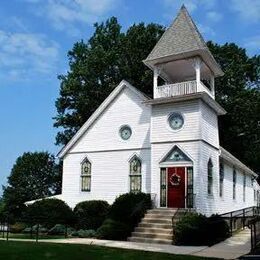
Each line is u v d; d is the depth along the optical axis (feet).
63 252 50.83
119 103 101.45
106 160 100.63
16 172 155.74
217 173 95.20
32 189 153.79
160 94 91.50
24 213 99.60
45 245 56.29
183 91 89.20
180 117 88.69
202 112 87.97
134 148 96.99
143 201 85.10
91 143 103.81
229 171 112.06
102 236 79.66
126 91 100.89
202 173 85.25
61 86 157.07
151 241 75.82
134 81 150.00
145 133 96.07
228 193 108.78
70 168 105.91
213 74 99.14
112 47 155.84
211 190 90.94
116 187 97.86
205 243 70.38
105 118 102.94
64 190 105.40
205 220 73.26
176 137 88.12
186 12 94.84
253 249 61.26
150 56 92.89
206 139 89.10
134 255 51.60
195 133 86.12
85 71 149.89
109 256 50.11
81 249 53.93
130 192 90.48
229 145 175.42
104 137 102.06
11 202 147.43
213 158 93.15
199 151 85.20
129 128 98.73
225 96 167.73
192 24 92.79
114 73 152.46
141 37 150.71
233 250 62.59
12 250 50.62
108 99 102.37
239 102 163.43
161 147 89.61
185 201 84.84
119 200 86.17
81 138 105.81
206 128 89.76
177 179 86.53
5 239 71.67
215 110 97.04
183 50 88.99
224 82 165.27
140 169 95.40
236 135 171.22
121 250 55.93
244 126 169.07
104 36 159.43
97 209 94.02
